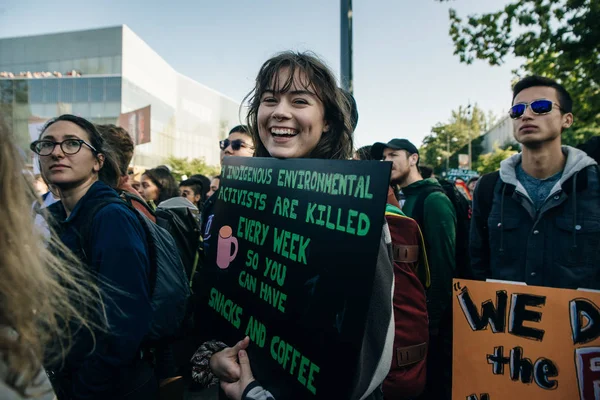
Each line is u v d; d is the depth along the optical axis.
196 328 1.40
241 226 1.27
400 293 1.40
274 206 1.16
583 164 1.75
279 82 1.18
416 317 1.40
